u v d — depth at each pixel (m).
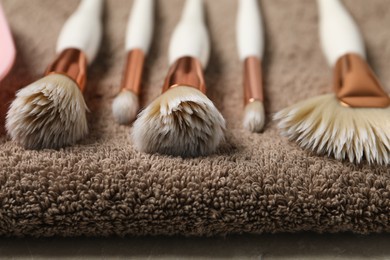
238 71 0.34
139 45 0.33
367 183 0.27
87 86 0.33
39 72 0.33
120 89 0.31
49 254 0.27
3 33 0.32
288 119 0.29
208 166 0.28
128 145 0.29
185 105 0.27
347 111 0.29
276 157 0.28
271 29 0.36
